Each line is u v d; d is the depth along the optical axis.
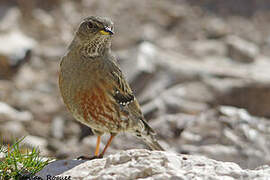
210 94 14.41
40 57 16.45
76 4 19.80
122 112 8.07
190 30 19.52
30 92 14.77
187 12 20.86
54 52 16.78
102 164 6.19
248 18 21.09
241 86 14.45
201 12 21.05
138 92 14.63
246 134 12.05
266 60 17.91
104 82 7.70
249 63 17.47
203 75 15.24
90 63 7.65
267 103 14.24
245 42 18.98
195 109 13.68
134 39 17.98
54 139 12.68
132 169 5.68
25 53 16.06
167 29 19.44
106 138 12.12
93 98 7.67
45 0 19.28
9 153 7.22
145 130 8.74
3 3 18.55
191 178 5.49
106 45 7.85
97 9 19.77
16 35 16.88
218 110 13.23
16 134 12.36
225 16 21.03
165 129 12.55
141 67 15.03
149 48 16.59
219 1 21.92
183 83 14.99
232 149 11.32
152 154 6.01
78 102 7.71
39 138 12.62
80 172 6.03
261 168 6.11
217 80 15.04
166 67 15.52
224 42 18.67
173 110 13.71
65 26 18.38
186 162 5.95
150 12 20.31
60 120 13.51
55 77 15.70
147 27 19.11
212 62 17.05
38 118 13.59
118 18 19.42
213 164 5.89
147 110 13.58
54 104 14.32
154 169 5.66
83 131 13.06
